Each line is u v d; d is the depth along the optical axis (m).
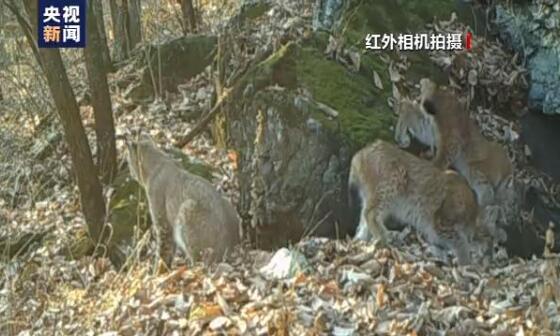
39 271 10.04
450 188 9.40
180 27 15.88
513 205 10.05
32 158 11.94
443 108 10.02
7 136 12.41
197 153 11.24
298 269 8.84
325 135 9.77
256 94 10.07
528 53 11.37
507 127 10.93
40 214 11.05
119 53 14.30
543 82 11.18
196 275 8.89
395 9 11.34
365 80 10.46
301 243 9.38
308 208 9.79
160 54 12.91
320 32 10.83
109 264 10.09
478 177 10.03
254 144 10.02
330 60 10.49
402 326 8.20
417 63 11.00
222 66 11.92
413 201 9.37
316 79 10.20
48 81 10.16
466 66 11.17
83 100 12.75
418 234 9.45
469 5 11.74
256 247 9.90
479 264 9.43
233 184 10.51
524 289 8.89
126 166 11.16
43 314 9.16
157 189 9.41
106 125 10.97
